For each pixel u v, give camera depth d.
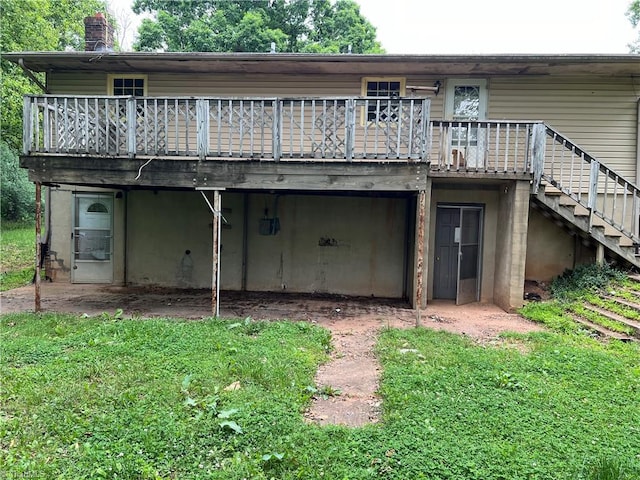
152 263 11.57
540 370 5.27
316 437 3.62
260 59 9.85
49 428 3.74
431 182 9.49
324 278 11.33
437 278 10.48
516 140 8.83
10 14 17.83
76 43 23.39
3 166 22.16
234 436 3.62
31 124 7.72
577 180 10.51
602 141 10.56
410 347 6.28
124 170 7.69
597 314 7.83
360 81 10.82
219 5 25.19
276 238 11.38
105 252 11.61
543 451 3.43
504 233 9.48
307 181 7.56
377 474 3.14
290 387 4.68
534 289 9.96
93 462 3.24
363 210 11.23
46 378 4.72
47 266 11.64
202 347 5.88
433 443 3.51
